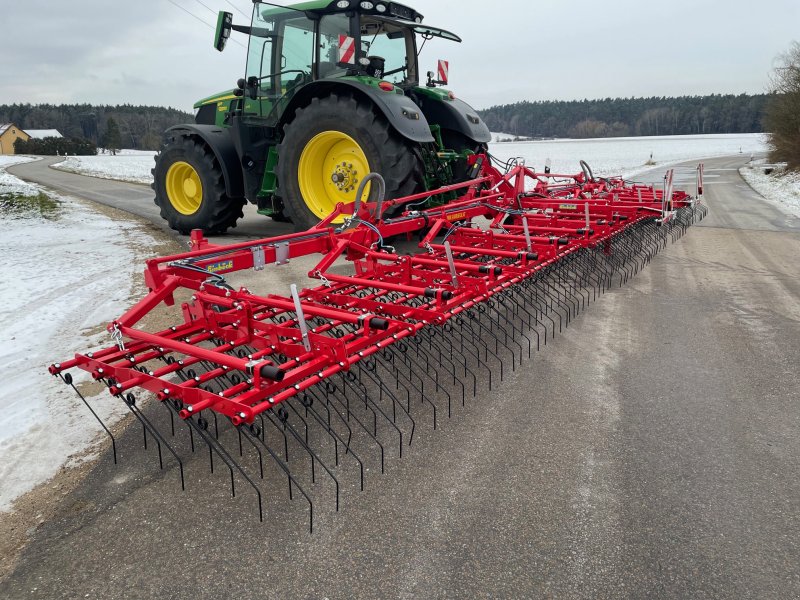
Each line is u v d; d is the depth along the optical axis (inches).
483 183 304.3
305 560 88.0
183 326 134.4
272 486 105.8
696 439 121.3
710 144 3029.0
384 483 106.6
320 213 304.5
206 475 109.3
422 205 297.9
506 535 92.9
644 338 181.6
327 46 302.5
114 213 464.1
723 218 466.0
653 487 105.0
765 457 114.4
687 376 152.9
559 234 248.1
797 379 150.6
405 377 150.9
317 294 158.1
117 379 112.3
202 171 343.0
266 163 329.7
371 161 280.2
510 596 80.9
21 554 89.7
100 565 87.4
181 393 100.3
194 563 87.6
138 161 1822.1
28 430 125.0
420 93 348.2
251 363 95.5
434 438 122.2
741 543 90.8
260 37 315.9
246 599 80.9
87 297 221.3
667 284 249.1
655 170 1195.3
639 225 324.2
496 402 138.3
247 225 411.5
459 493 103.6
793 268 281.0
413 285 176.4
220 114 368.5
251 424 96.9
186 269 139.9
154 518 97.6
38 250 309.0
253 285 241.9
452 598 80.7
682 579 83.7
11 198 496.4
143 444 119.6
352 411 133.0
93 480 107.8
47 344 173.8
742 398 139.9
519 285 196.4
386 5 302.8
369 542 91.6
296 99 303.0
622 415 131.7
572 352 169.8
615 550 89.4
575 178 369.7
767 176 992.2
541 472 109.8
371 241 201.9
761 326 193.2
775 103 1067.3
